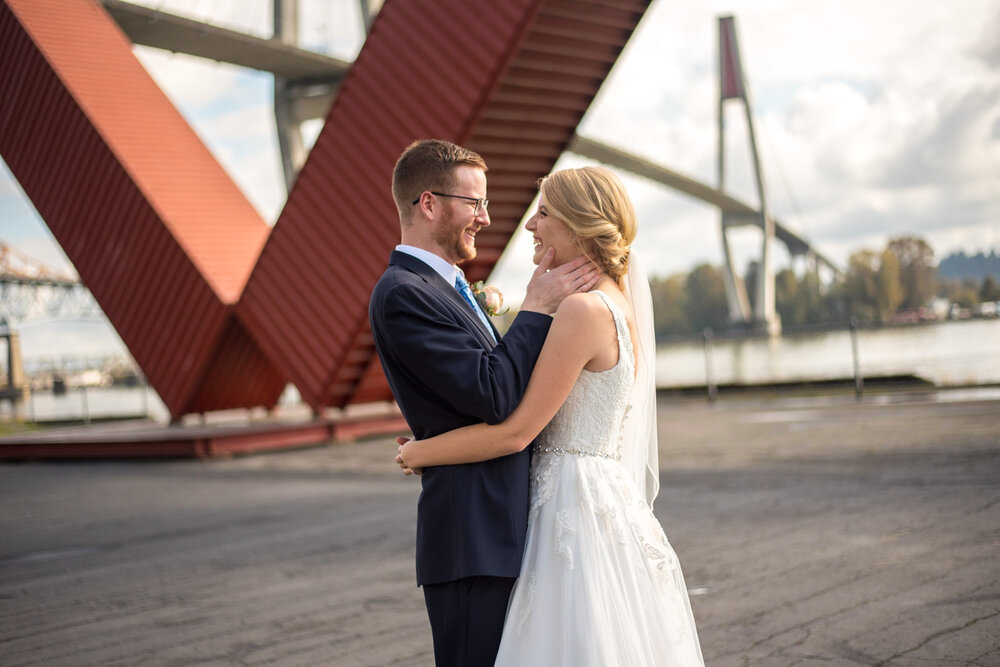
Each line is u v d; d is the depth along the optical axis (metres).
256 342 14.62
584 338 2.15
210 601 4.60
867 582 4.08
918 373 15.07
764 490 6.70
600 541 2.17
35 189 15.05
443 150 2.34
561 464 2.22
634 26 12.02
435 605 2.19
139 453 13.34
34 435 15.97
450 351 2.09
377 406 15.02
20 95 14.94
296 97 37.72
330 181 12.66
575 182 2.27
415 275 2.25
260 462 11.82
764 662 3.18
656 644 2.20
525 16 10.93
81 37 15.12
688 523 5.73
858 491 6.34
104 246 14.59
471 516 2.14
